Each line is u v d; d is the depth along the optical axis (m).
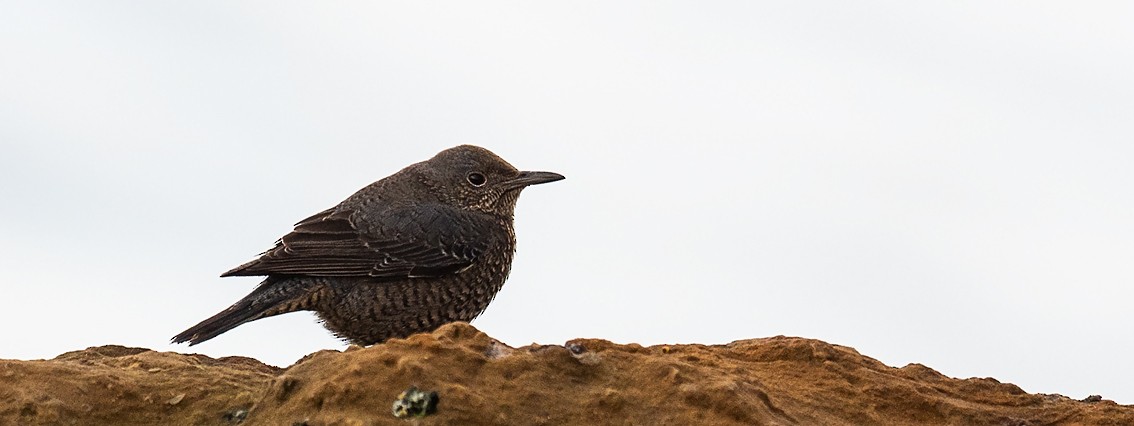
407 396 10.48
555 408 10.63
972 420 12.02
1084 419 12.21
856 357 13.08
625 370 11.16
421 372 10.68
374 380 10.67
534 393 10.72
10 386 11.77
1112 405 12.79
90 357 13.95
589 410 10.63
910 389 12.25
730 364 12.28
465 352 11.05
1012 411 12.38
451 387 10.55
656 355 11.48
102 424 11.54
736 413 10.56
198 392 11.90
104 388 11.88
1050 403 12.73
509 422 10.41
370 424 10.20
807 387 12.13
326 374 11.06
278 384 11.16
